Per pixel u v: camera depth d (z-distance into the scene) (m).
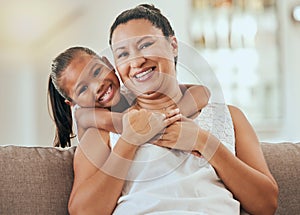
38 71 3.75
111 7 3.81
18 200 1.41
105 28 3.80
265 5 3.93
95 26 3.80
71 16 3.79
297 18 3.92
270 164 1.59
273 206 1.38
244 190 1.34
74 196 1.34
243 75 3.91
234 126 1.49
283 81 3.95
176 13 3.86
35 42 3.75
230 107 1.55
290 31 3.95
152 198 1.27
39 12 3.75
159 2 3.84
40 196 1.43
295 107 3.96
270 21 3.93
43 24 3.76
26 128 3.72
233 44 3.89
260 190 1.35
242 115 1.55
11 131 3.70
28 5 3.73
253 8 3.90
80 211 1.32
